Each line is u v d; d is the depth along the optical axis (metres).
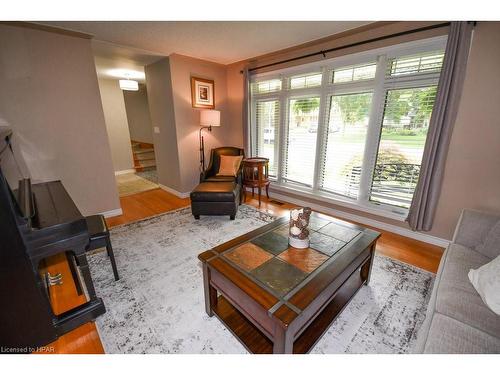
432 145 2.18
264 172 3.70
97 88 2.89
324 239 1.64
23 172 2.53
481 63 1.94
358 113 2.85
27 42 2.39
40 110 2.55
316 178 3.41
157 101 4.04
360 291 1.77
